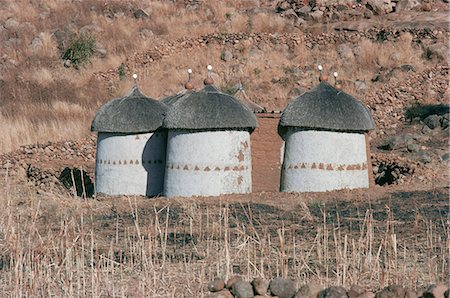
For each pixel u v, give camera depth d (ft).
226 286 97.40
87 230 137.49
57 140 258.37
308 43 345.51
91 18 376.07
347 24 351.67
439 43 321.11
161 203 169.17
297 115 181.37
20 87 318.65
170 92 313.73
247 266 108.06
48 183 212.23
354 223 143.13
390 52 324.19
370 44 330.75
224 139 178.29
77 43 342.85
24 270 109.29
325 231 120.88
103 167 191.83
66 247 109.81
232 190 178.40
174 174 180.34
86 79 327.67
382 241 112.57
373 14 362.12
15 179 216.54
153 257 118.73
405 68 305.73
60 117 286.87
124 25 369.30
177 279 105.81
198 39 352.28
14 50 349.41
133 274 108.78
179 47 349.00
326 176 180.34
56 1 395.75
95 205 165.37
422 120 271.28
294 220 147.64
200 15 382.42
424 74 298.15
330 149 180.65
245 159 181.06
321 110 180.65
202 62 336.70
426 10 361.51
